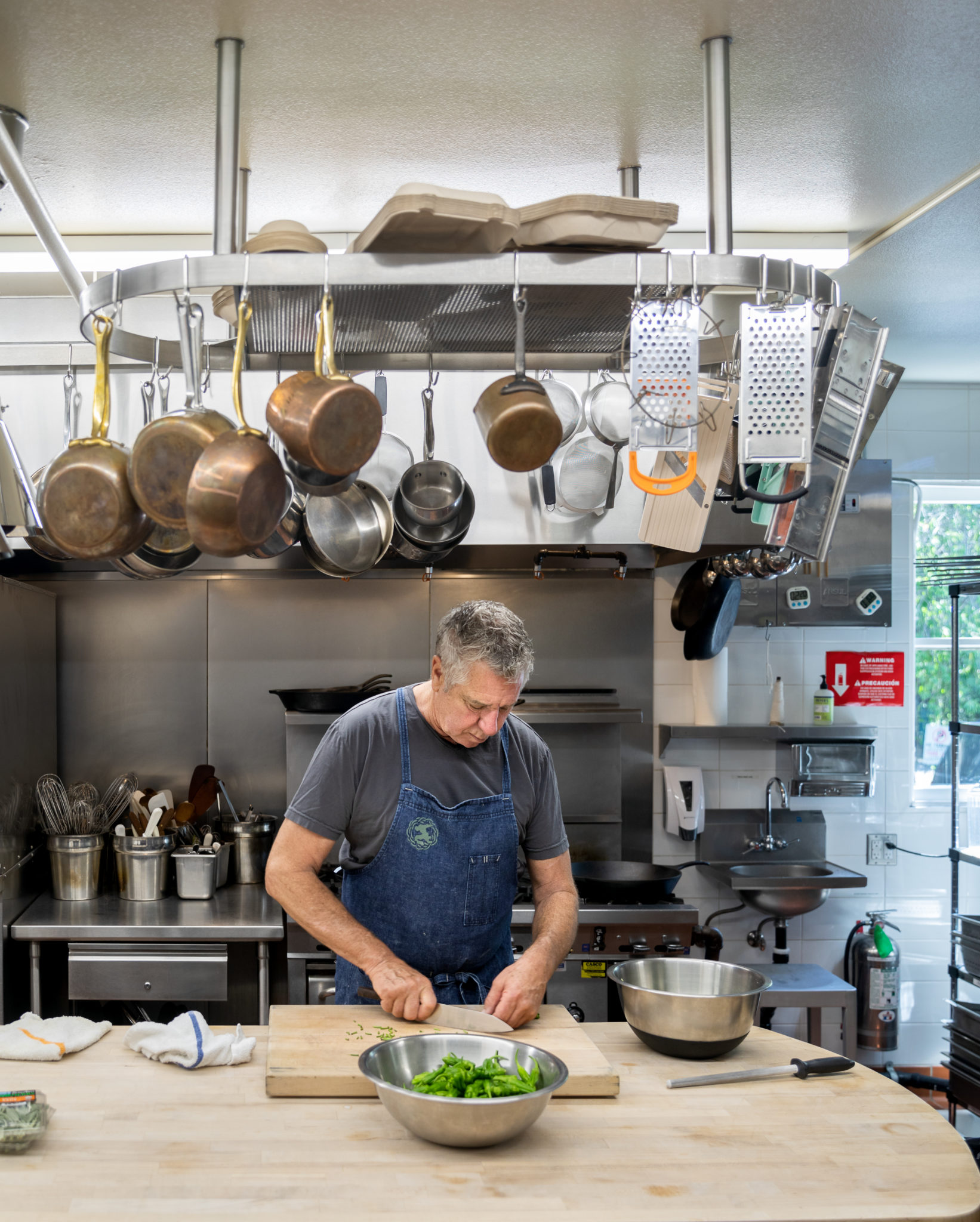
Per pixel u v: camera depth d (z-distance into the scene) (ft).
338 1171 4.83
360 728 7.04
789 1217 4.49
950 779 14.89
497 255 6.07
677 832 13.55
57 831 11.62
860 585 13.57
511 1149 5.09
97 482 6.01
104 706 12.99
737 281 6.21
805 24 7.07
